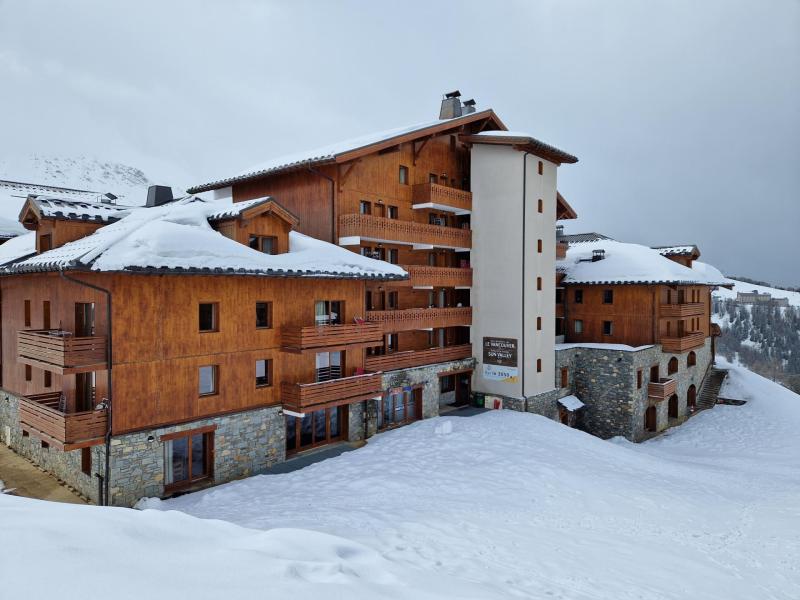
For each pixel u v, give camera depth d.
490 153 29.36
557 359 31.59
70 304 16.61
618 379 31.83
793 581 12.25
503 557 11.16
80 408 16.80
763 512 17.80
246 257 17.95
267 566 6.04
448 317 28.38
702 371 41.59
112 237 15.91
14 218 29.75
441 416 27.00
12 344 20.86
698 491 19.53
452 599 6.62
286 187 26.83
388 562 8.12
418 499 15.44
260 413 18.86
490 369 29.31
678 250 40.75
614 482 18.88
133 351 15.63
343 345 20.80
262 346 19.11
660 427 34.28
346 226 24.23
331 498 15.38
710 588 11.18
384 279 22.19
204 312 17.61
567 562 11.38
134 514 7.32
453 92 30.92
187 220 18.91
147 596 4.77
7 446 21.30
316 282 20.98
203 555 6.19
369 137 29.03
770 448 30.05
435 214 29.75
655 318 34.19
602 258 38.16
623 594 10.01
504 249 28.80
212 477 17.55
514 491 16.78
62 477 17.80
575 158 30.66
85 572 5.04
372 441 22.22
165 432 16.28
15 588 4.59
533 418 26.28
